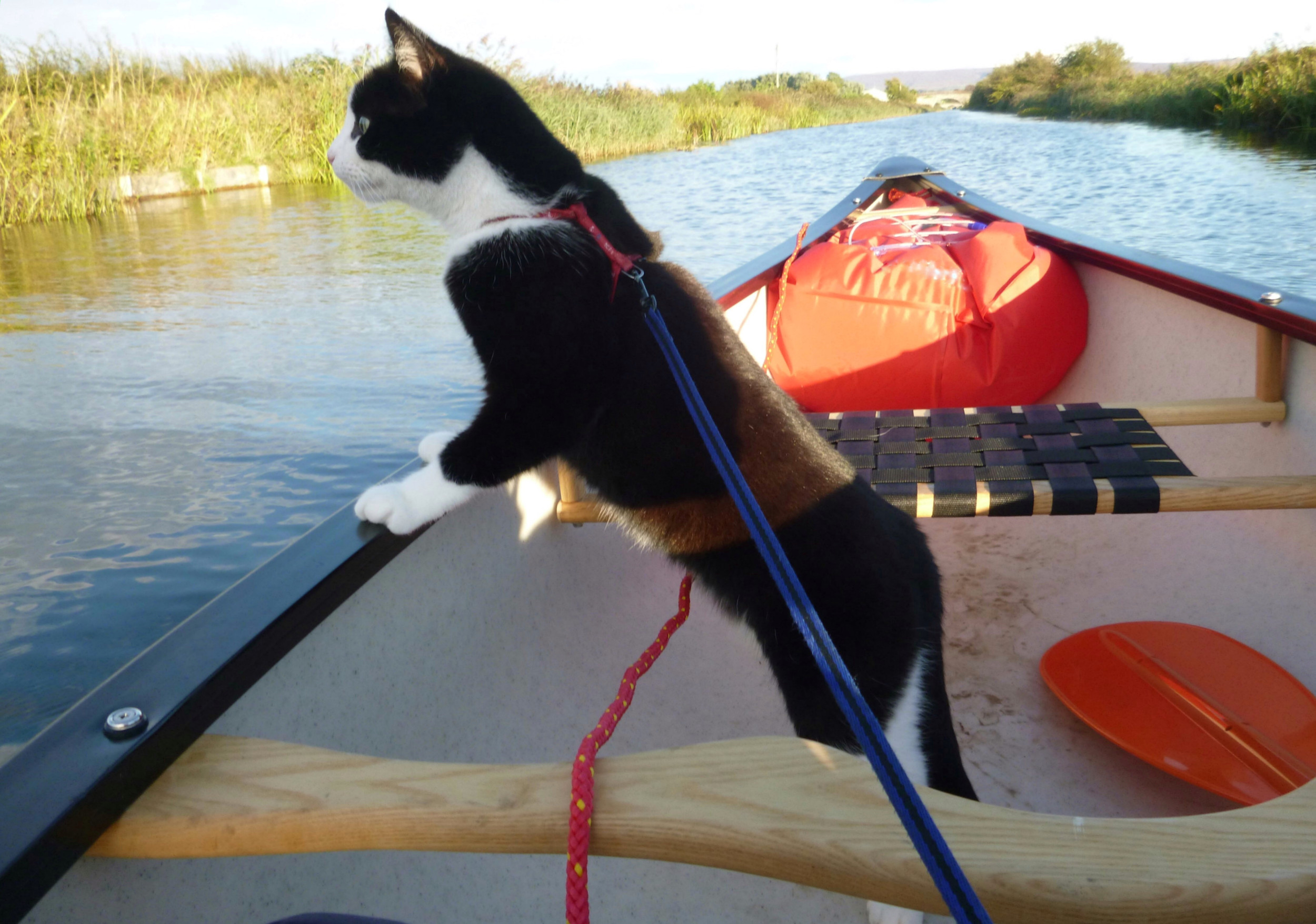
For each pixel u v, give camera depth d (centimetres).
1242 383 202
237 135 1518
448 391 484
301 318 640
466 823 72
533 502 164
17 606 289
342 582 106
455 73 149
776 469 136
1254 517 193
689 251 863
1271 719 156
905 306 254
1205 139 1939
